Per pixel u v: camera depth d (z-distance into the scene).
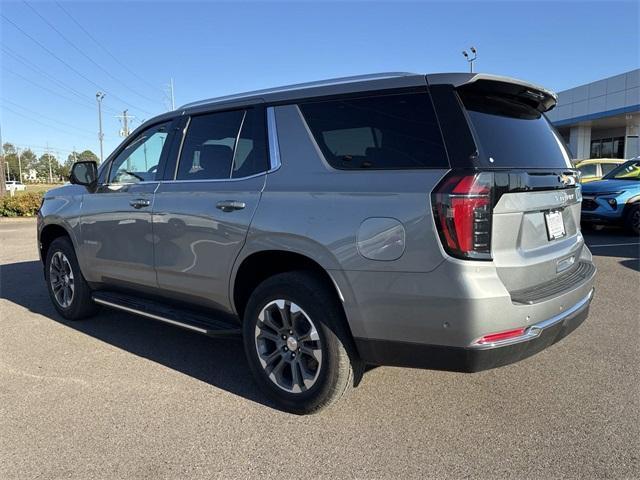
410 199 2.81
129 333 5.11
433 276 2.74
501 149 2.99
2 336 5.04
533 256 3.05
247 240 3.45
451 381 3.86
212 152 3.91
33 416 3.41
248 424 3.28
